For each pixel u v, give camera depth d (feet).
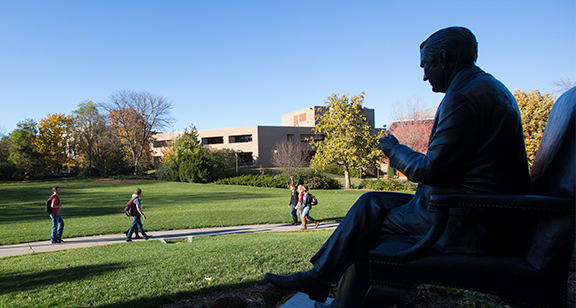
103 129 164.45
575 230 4.50
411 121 109.40
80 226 39.42
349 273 7.16
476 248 5.21
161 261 19.43
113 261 20.58
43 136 177.06
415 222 5.92
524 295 4.82
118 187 113.91
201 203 66.54
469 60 5.97
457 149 5.26
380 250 5.74
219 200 72.54
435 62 6.18
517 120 5.52
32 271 18.94
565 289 4.62
